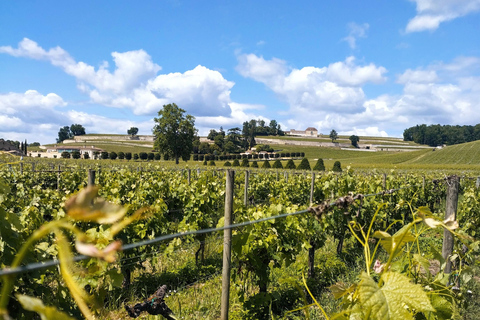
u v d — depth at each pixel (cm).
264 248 495
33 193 778
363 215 833
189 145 7006
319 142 15275
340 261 697
